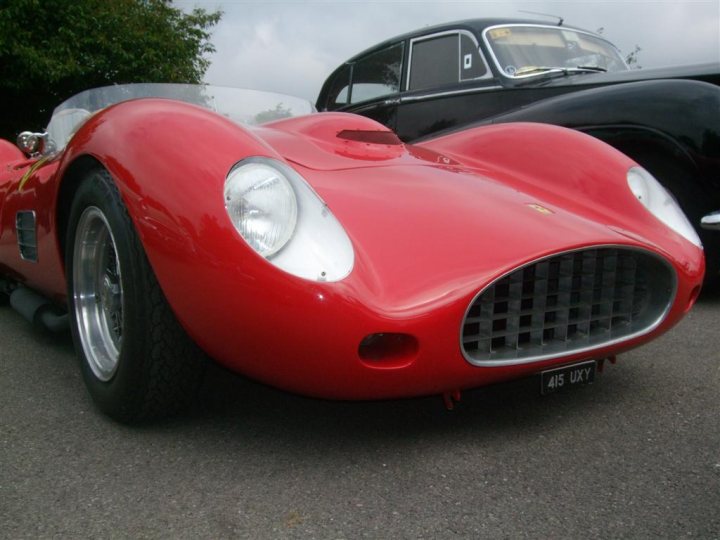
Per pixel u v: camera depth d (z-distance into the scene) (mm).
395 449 1617
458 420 1777
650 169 3094
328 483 1461
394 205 1683
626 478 1461
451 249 1532
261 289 1378
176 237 1473
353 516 1329
